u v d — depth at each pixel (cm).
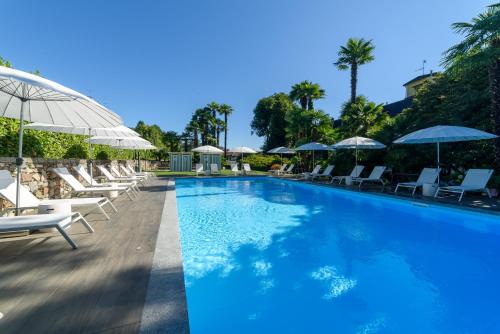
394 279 329
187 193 1140
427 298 286
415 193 896
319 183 1298
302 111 1980
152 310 190
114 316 182
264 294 298
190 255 415
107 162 1265
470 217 603
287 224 609
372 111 1505
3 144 519
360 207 807
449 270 354
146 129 4178
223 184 1507
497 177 754
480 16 751
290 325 245
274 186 1398
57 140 792
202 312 266
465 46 745
